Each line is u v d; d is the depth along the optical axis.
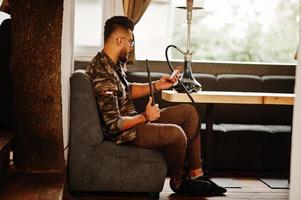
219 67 5.53
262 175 4.64
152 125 3.53
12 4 3.31
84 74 3.51
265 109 5.26
